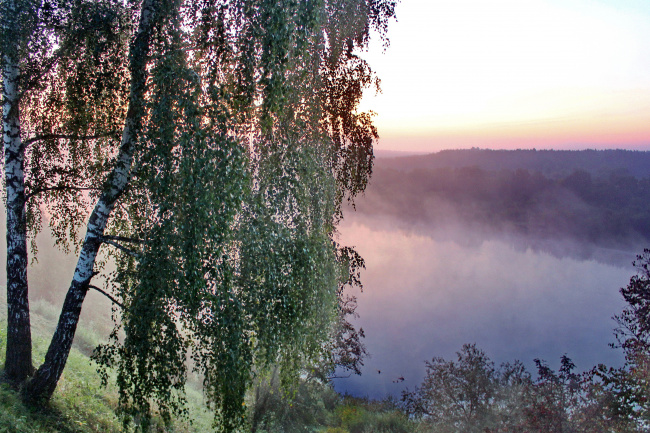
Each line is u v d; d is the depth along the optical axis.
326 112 6.94
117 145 7.04
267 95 5.03
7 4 5.73
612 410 11.33
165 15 5.02
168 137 4.67
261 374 6.39
